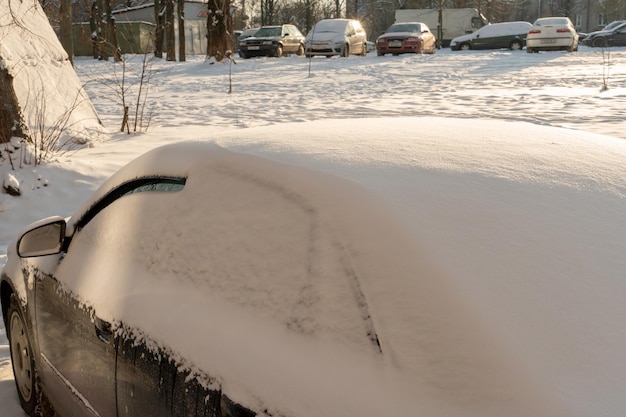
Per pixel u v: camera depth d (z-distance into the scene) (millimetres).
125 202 2838
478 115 13453
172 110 15867
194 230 2379
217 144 2539
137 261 2619
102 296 2691
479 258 1775
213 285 2229
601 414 1474
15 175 8203
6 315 4016
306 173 2096
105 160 9703
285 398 1785
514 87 19312
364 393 1672
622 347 1623
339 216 1937
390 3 75250
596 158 2277
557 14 89125
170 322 2268
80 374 2930
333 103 16688
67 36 22516
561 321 1662
